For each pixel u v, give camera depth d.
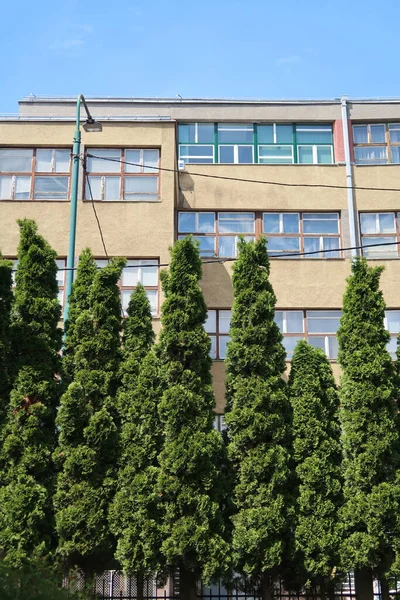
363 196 25.98
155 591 19.78
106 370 18.75
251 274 19.73
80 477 17.30
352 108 27.31
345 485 18.38
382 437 18.38
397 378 19.39
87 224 24.08
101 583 18.23
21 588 12.53
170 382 18.39
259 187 25.97
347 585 19.84
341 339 19.77
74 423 17.55
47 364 18.34
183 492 17.09
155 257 23.91
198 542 16.67
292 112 27.45
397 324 24.48
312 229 25.72
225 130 27.45
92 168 24.73
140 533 16.83
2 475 17.19
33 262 19.36
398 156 26.89
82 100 21.34
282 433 18.23
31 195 24.48
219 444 17.80
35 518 16.56
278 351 19.17
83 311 19.39
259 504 17.58
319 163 26.78
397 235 25.70
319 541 17.50
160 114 27.77
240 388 18.64
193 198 25.70
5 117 25.06
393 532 17.56
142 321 19.66
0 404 17.92
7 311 18.55
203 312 19.22
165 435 17.89
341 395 19.16
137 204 24.34
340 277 24.84
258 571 17.48
